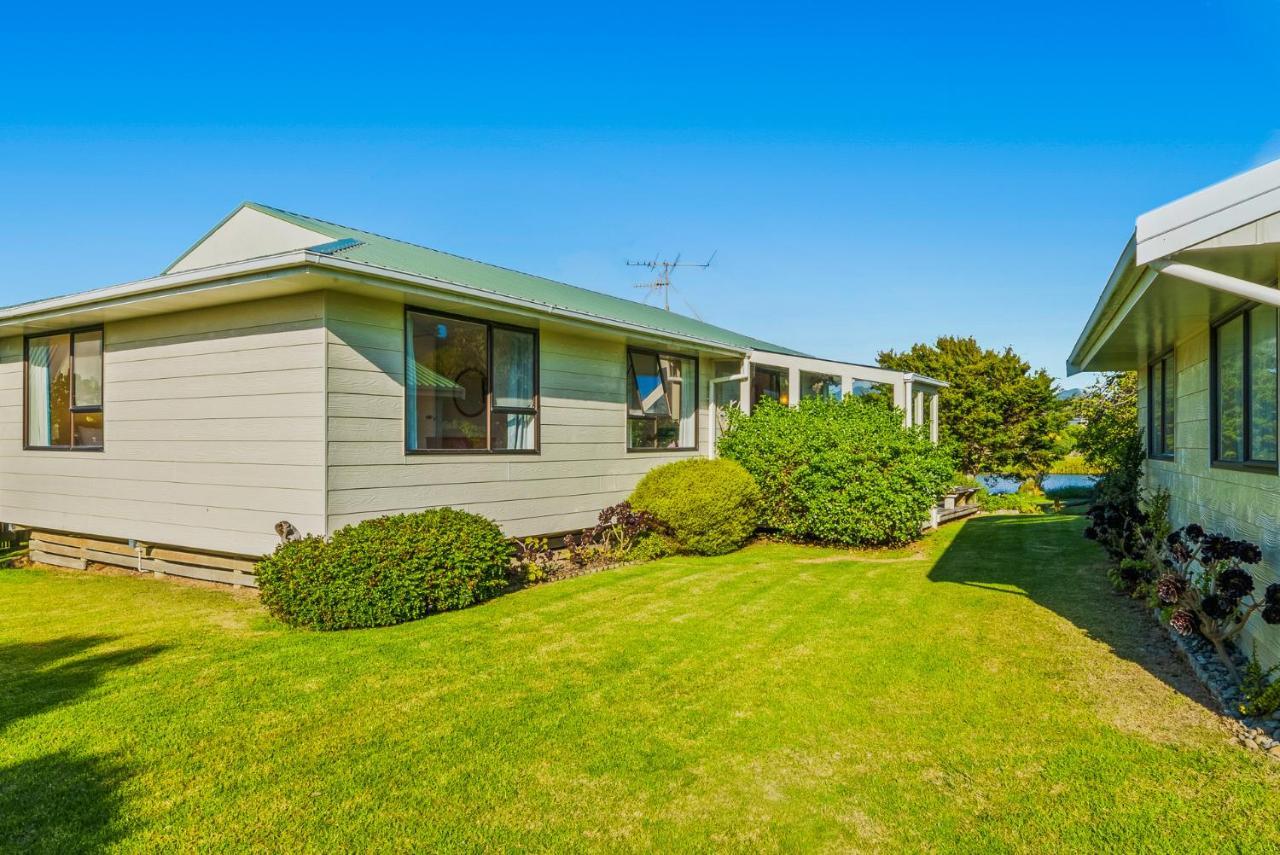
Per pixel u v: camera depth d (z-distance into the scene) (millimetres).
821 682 4582
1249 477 4930
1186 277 3521
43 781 3324
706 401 12102
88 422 8672
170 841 2857
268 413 6844
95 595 7332
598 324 8688
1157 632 5629
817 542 10758
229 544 7199
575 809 3115
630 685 4543
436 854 2799
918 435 10734
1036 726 3896
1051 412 22719
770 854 2805
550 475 8883
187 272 6555
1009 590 7215
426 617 6191
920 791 3246
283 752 3621
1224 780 3250
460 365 7773
